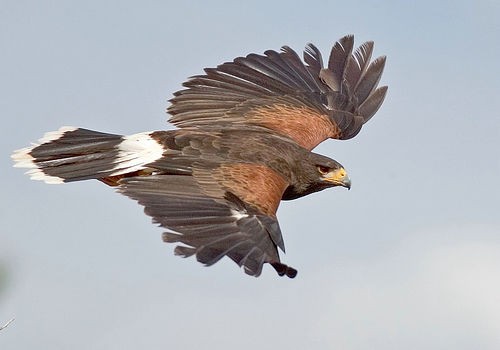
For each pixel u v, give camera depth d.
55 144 14.97
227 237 12.74
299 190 15.58
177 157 14.31
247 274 12.26
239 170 14.07
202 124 16.30
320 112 17.30
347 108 17.77
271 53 17.91
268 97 17.14
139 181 13.59
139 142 14.73
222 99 16.81
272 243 12.91
